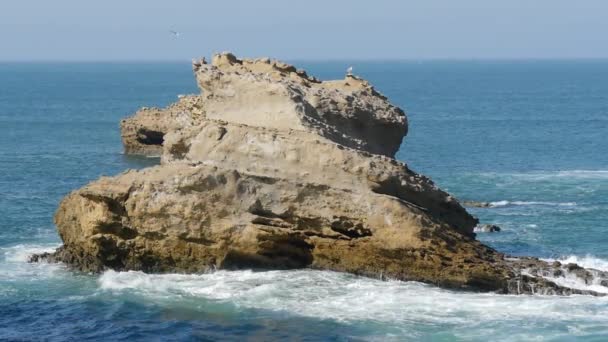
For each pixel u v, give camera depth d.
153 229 45.91
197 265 46.28
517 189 81.69
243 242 45.50
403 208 44.72
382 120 57.38
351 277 45.28
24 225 61.56
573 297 43.16
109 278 45.81
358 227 45.25
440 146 117.81
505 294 43.62
